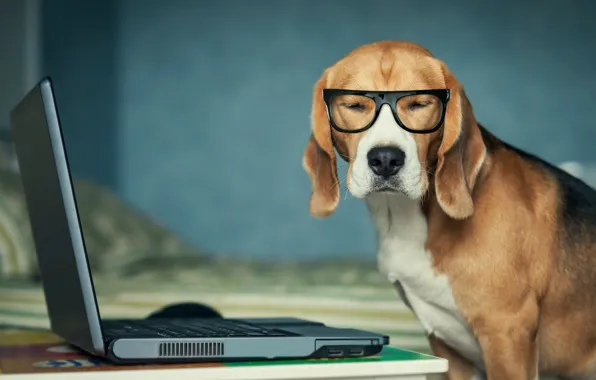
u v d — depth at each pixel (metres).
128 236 4.14
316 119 1.63
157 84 5.38
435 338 1.78
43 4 5.17
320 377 1.21
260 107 5.42
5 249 3.57
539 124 5.44
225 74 5.41
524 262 1.61
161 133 5.38
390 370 1.23
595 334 1.72
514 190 1.63
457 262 1.59
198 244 5.39
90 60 5.29
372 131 1.49
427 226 1.60
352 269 3.90
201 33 5.40
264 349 1.25
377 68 1.54
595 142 5.45
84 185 4.41
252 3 5.42
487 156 1.63
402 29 5.44
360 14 5.42
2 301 2.85
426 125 1.50
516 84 5.44
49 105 1.21
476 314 1.60
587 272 1.68
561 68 5.46
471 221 1.59
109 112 5.33
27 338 1.58
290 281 3.46
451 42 5.43
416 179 1.48
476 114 5.43
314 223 5.41
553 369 1.77
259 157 5.42
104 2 5.31
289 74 5.42
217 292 3.09
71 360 1.28
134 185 5.36
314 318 2.58
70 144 5.27
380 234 1.67
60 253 1.35
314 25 5.42
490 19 5.44
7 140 4.70
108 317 2.57
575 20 5.46
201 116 5.39
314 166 1.67
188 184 5.38
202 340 1.24
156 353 1.22
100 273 3.85
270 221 5.42
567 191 1.72
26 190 1.57
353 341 1.27
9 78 4.73
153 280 3.53
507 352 1.59
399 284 1.69
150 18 5.37
